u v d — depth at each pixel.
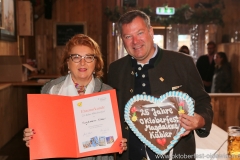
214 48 5.11
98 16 6.70
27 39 6.18
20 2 5.28
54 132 1.45
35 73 5.93
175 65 1.62
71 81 1.58
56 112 1.47
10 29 4.75
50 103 1.47
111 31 5.68
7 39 4.55
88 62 1.52
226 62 4.82
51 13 6.56
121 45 5.68
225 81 4.78
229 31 6.31
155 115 1.46
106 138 1.48
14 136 4.46
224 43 5.86
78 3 6.68
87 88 1.58
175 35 5.95
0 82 4.31
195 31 5.93
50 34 6.70
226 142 1.92
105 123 1.49
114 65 1.79
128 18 1.53
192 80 1.61
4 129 3.94
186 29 5.94
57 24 6.68
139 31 1.52
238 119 3.55
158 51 1.66
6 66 4.34
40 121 1.45
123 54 5.70
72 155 1.45
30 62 5.81
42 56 6.73
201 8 5.63
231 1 6.39
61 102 1.49
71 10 6.69
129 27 1.52
